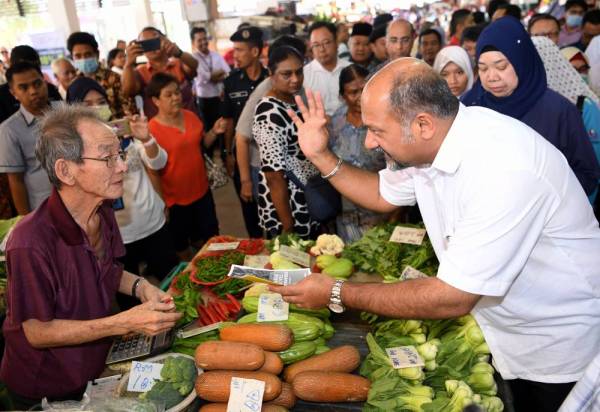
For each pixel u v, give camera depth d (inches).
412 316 50.6
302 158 107.8
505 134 48.5
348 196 71.9
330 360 55.6
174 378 53.6
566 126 82.5
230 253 87.0
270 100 104.0
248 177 139.8
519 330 56.9
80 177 55.3
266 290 69.3
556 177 49.4
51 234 56.3
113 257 67.6
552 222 50.1
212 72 265.1
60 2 261.0
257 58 163.6
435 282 48.9
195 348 62.1
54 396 61.6
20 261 54.1
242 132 135.5
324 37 156.0
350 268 78.7
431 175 53.2
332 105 159.3
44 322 55.8
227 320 68.9
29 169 112.6
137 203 108.9
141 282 70.6
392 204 70.1
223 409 51.2
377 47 179.9
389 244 79.7
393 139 49.3
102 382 58.2
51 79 252.2
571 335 54.6
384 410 49.3
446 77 122.9
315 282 55.8
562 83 105.3
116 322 56.0
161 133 127.4
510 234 46.4
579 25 213.2
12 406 69.9
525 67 83.0
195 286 78.1
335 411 52.1
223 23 342.3
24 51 162.2
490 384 52.1
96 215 63.3
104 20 321.1
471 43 154.7
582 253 52.4
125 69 169.9
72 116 55.4
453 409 48.6
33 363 59.8
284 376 56.2
